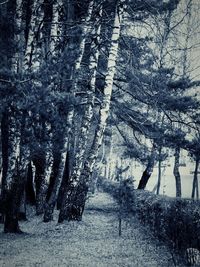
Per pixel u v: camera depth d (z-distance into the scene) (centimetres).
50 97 911
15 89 859
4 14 1218
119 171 1391
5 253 926
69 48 956
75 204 1395
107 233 1233
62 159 1479
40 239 1117
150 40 1697
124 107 1847
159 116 1856
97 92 1841
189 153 1697
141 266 822
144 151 2022
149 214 1238
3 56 1047
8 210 1226
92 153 1420
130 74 1686
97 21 1401
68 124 1098
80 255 918
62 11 1595
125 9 1453
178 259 864
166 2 1711
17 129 1183
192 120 1678
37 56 1199
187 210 864
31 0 1263
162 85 1705
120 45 1675
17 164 1214
